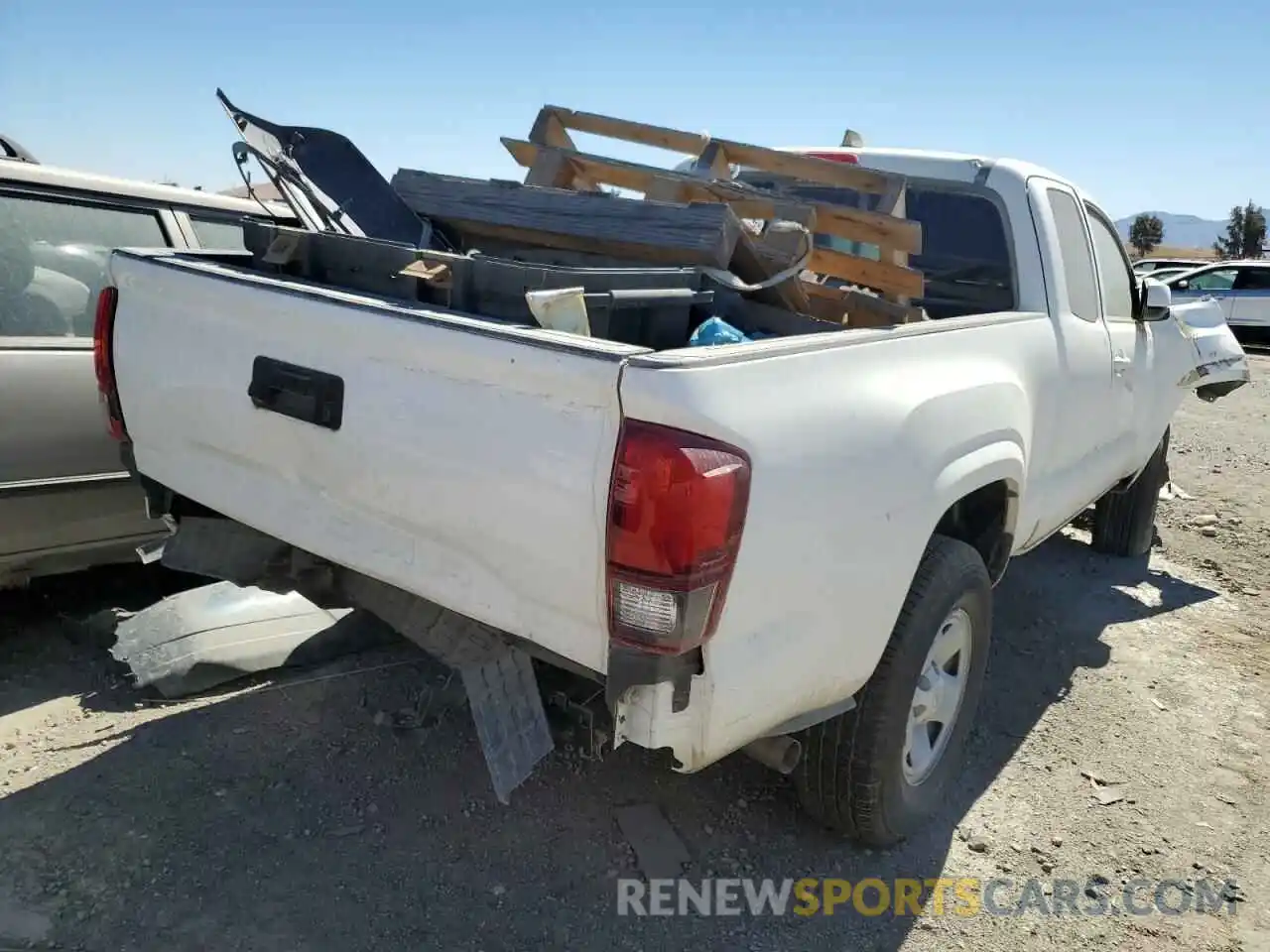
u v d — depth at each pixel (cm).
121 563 429
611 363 205
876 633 270
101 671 386
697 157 425
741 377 218
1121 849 331
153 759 331
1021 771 375
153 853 286
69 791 311
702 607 209
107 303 326
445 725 361
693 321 308
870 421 255
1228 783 374
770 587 227
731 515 209
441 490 235
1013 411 332
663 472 201
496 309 274
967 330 323
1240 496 816
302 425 263
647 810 325
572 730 236
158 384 307
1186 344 564
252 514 287
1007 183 409
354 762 337
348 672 388
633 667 211
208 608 385
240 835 297
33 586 444
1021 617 522
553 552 218
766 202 360
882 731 289
